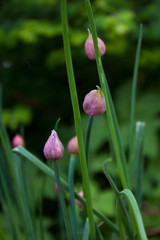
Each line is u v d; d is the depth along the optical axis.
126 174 0.51
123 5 1.54
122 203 0.48
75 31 1.45
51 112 1.60
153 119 1.38
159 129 1.40
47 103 1.60
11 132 1.50
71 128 1.44
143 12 1.51
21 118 1.41
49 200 1.15
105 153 1.30
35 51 1.53
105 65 1.54
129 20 1.40
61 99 1.61
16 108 1.45
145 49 1.51
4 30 1.45
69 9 1.49
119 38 1.42
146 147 1.27
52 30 1.40
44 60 1.56
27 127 1.55
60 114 1.60
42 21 1.46
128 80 1.55
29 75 1.60
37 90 1.60
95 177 1.25
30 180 0.62
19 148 0.50
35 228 0.58
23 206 0.55
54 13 1.53
